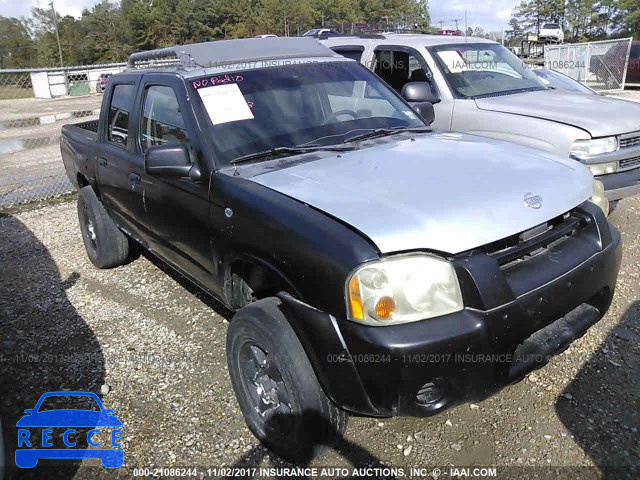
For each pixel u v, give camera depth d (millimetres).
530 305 2385
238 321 2771
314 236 2385
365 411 2350
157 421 3127
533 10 69000
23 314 4520
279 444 2736
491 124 5547
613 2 65188
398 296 2229
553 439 2797
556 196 2684
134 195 4027
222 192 2951
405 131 3684
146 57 4426
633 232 5645
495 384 2373
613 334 3680
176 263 3859
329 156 3141
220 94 3406
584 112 5262
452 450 2779
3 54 81438
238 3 84625
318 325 2359
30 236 6582
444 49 6324
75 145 5230
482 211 2432
